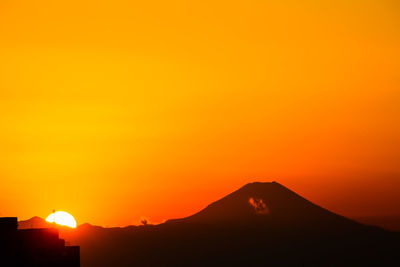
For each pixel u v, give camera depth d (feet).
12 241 418.92
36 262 421.59
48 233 430.61
